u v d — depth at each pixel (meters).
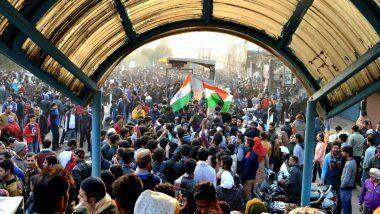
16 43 4.16
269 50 7.21
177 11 6.36
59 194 3.03
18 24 3.42
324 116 7.19
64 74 5.98
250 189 11.05
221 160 8.05
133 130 13.16
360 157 13.16
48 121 17.67
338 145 10.70
